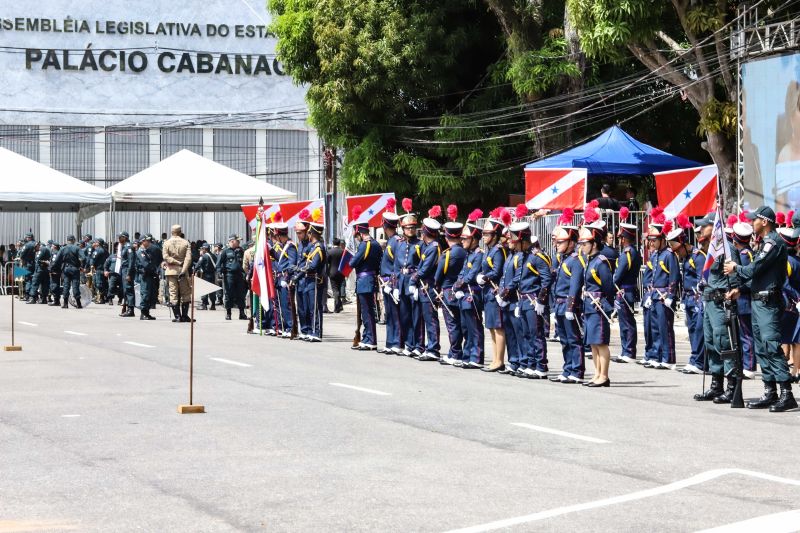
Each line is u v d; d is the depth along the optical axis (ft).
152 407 48.26
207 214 203.72
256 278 84.89
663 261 67.92
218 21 205.16
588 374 64.90
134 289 114.11
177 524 28.14
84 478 33.65
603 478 33.91
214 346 78.13
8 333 89.04
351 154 134.62
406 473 34.50
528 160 131.64
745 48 87.71
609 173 105.50
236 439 40.42
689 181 83.05
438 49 132.77
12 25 196.44
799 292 57.72
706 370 55.57
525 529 27.66
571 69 121.60
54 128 198.70
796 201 83.76
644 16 90.74
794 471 35.14
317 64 135.33
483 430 42.68
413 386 56.54
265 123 207.62
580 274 58.59
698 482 33.37
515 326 63.10
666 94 125.29
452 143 130.93
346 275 84.58
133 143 202.18
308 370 63.31
